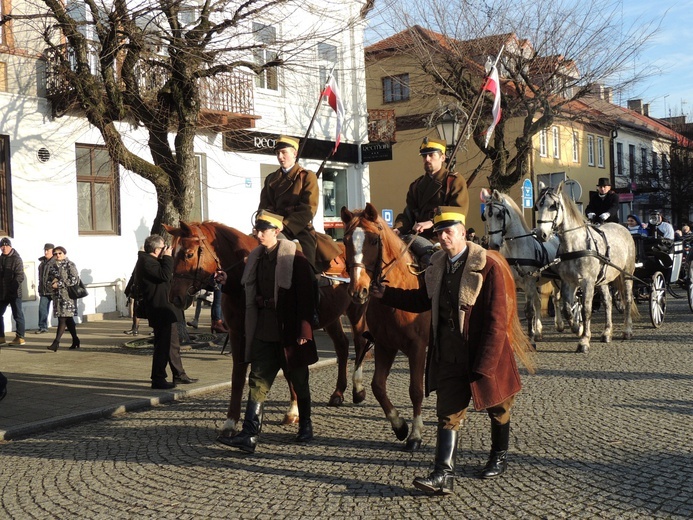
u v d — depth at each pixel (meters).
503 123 19.70
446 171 7.28
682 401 7.84
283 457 6.27
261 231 6.49
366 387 9.36
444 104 20.64
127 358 11.99
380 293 5.85
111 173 16.17
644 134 44.12
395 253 6.20
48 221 15.94
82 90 12.05
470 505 4.93
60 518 5.02
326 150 21.72
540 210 11.42
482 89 9.12
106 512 5.09
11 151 15.29
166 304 9.58
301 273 6.54
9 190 15.28
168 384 9.60
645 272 15.05
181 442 6.96
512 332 5.91
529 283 12.20
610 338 12.59
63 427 7.89
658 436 6.48
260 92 19.66
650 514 4.62
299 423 6.83
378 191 33.09
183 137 12.52
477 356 5.05
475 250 5.20
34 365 11.41
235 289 6.90
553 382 9.12
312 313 6.55
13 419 7.97
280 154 7.42
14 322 15.36
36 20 14.96
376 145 22.61
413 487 5.35
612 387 8.69
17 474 6.10
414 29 20.47
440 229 5.23
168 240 12.46
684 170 39.16
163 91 12.73
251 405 6.38
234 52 14.52
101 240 16.95
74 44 12.10
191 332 14.70
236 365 6.96
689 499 4.86
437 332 5.36
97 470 6.11
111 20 11.56
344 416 7.79
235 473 5.86
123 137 16.61
